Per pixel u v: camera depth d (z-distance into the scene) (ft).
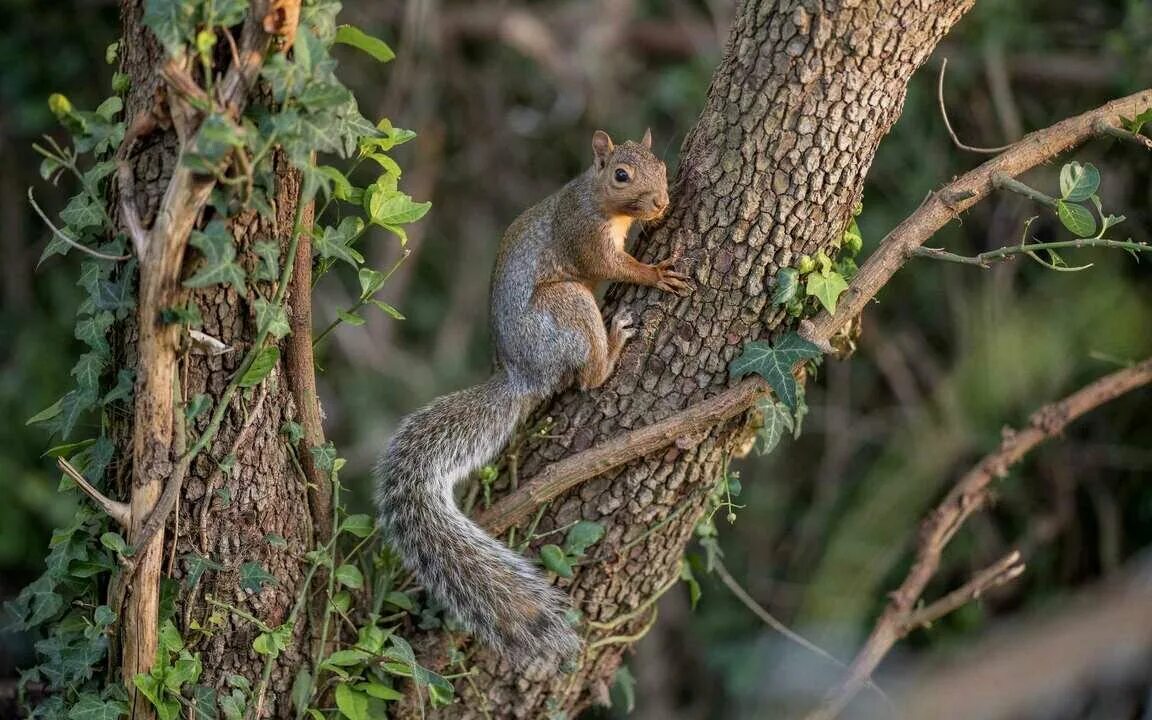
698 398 23.63
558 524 24.16
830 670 28.76
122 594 21.33
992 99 44.68
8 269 48.01
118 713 21.34
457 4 52.26
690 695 44.98
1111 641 9.08
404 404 48.62
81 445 22.35
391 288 50.26
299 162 19.33
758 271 23.22
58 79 47.75
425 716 24.38
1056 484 39.86
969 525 39.96
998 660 9.24
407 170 50.88
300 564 23.11
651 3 53.78
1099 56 45.39
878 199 45.19
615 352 24.38
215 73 19.63
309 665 23.16
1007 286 40.47
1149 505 39.37
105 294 20.88
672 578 25.18
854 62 22.44
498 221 52.26
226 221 20.33
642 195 24.90
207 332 21.11
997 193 41.65
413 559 23.93
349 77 50.49
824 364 45.85
